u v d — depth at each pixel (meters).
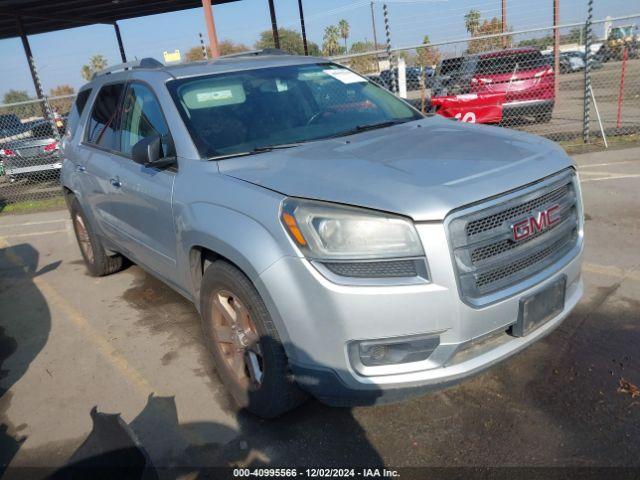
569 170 2.87
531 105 11.42
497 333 2.61
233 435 2.91
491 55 11.68
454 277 2.33
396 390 2.46
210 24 11.16
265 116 3.58
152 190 3.48
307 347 2.48
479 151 2.84
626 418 2.76
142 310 4.57
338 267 2.37
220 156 3.22
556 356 3.33
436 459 2.61
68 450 2.90
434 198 2.35
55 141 11.53
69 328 4.38
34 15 16.20
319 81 4.05
